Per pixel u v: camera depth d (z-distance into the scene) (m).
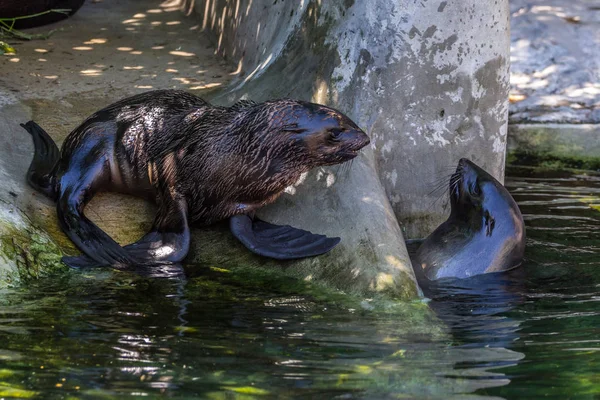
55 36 20.80
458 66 15.20
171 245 13.38
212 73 18.72
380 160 15.13
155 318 11.13
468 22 15.10
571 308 12.12
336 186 14.12
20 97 16.55
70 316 11.07
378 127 15.02
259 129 13.33
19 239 12.80
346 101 15.05
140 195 14.50
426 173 15.44
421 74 15.04
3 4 20.31
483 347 10.49
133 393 8.84
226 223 14.30
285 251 13.31
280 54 16.58
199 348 10.13
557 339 10.81
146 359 9.74
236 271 13.32
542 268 13.97
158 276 12.77
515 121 21.86
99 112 14.59
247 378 9.29
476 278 13.56
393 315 11.62
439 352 10.27
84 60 19.06
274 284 12.80
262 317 11.37
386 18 14.84
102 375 9.26
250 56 18.28
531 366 9.87
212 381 9.19
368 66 14.95
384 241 13.10
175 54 19.97
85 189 13.73
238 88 16.78
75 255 13.13
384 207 13.82
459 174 14.51
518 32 26.02
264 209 14.47
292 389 9.04
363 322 11.30
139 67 18.84
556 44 25.42
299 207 14.21
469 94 15.42
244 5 18.92
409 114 15.16
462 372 9.63
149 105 14.48
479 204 14.20
